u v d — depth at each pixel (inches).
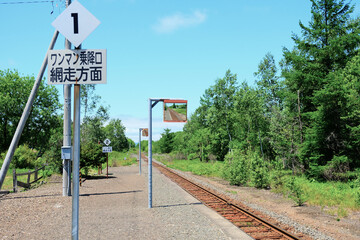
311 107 1166.3
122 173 1198.9
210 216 417.4
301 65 1136.8
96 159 998.4
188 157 2650.1
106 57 163.5
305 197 571.2
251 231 341.4
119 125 4574.3
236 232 334.3
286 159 1176.2
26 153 1520.7
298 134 1153.4
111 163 1849.2
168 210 458.0
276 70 1855.3
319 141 1015.0
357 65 986.7
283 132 1173.1
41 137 2268.7
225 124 2185.0
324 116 995.9
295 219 434.0
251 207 511.8
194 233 328.5
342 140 990.4
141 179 949.2
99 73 163.0
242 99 1583.4
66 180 581.9
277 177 755.4
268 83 1852.9
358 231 369.4
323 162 1037.8
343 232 365.1
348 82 969.5
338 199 579.5
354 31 1070.4
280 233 333.7
